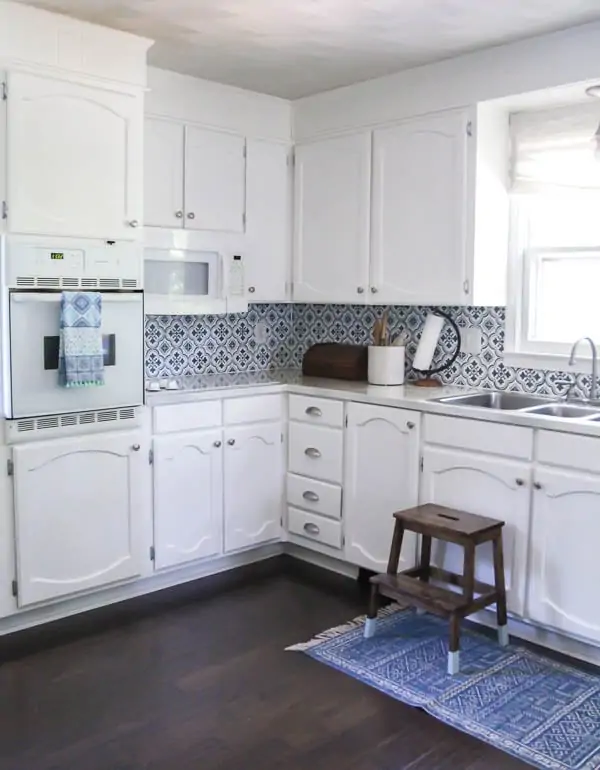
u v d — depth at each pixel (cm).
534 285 356
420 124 354
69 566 315
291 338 459
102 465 321
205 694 259
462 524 287
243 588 356
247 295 397
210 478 362
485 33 305
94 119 306
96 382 307
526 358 358
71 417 310
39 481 302
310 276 412
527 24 295
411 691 262
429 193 354
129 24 298
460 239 345
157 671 275
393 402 336
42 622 315
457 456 314
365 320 424
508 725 242
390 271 374
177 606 334
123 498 330
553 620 289
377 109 371
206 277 376
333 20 291
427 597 281
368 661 283
